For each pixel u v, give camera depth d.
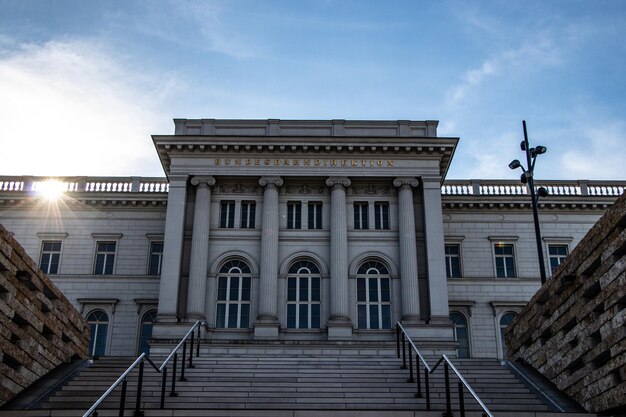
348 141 42.66
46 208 48.94
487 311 47.50
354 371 25.08
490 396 21.84
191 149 42.78
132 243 48.28
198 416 18.23
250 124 44.12
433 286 40.66
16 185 49.78
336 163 42.94
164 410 18.38
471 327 47.12
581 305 20.39
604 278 18.83
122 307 46.72
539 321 23.73
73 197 48.81
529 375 23.70
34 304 22.16
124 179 49.81
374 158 43.12
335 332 39.47
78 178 49.84
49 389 22.06
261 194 43.12
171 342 38.56
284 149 42.69
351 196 43.28
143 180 49.91
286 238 42.28
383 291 41.62
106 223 48.72
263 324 39.44
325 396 22.06
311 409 18.28
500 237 49.06
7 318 20.11
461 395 17.50
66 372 24.02
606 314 18.64
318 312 41.00
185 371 25.20
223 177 42.81
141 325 46.41
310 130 44.12
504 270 48.84
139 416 18.19
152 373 24.86
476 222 49.56
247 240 42.16
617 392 18.00
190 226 42.28
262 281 40.59
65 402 21.03
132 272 47.59
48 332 23.78
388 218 43.12
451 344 38.56
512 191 50.50
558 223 49.75
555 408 20.67
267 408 19.88
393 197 43.34
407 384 23.20
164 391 20.36
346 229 42.03
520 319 25.72
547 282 22.89
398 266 41.84
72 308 25.80
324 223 42.66
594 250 19.50
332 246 41.56
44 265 48.03
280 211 42.84
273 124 44.12
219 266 41.72
